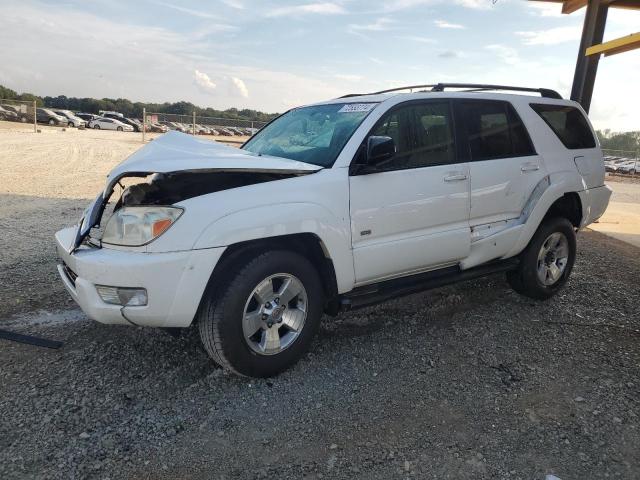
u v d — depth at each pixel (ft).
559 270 16.56
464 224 13.84
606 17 33.40
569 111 17.17
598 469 8.61
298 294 11.34
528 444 9.23
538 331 14.15
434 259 13.29
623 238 28.04
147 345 12.55
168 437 9.20
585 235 28.40
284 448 9.02
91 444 8.91
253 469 8.48
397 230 12.44
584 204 16.84
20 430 9.17
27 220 25.67
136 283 9.69
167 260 9.70
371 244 12.07
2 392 10.31
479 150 14.20
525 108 15.72
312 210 10.97
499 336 13.75
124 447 8.88
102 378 11.00
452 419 9.95
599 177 17.49
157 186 11.71
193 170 9.85
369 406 10.34
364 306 12.23
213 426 9.55
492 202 14.29
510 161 14.74
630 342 13.60
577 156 16.74
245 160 10.93
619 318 15.28
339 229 11.41
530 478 8.38
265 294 10.83
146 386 10.78
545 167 15.66
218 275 10.51
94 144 83.46
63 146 75.72
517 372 11.82
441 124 13.61
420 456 8.87
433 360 12.32
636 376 11.73
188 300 9.95
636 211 40.70
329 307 12.41
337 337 13.48
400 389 10.99
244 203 10.36
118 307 9.89
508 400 10.65
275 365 11.11
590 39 33.40
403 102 12.98
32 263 18.56
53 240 21.88
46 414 9.66
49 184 38.63
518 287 16.22
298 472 8.43
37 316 14.05
